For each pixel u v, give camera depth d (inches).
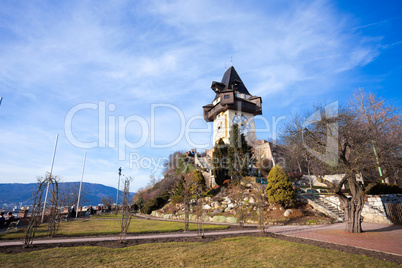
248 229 616.7
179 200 1232.2
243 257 319.9
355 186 522.0
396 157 541.6
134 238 480.1
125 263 294.5
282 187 853.8
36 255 331.3
